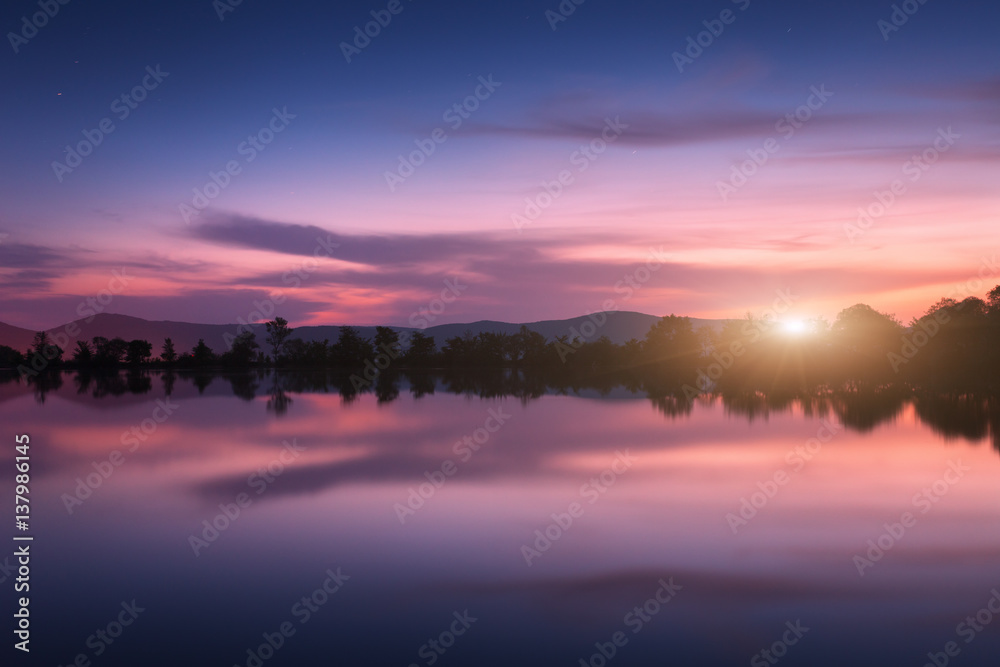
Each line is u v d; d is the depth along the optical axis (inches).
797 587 402.9
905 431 976.3
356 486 661.3
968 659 318.3
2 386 1980.8
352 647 332.8
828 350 1916.8
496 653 326.6
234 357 3469.5
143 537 504.4
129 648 332.8
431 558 456.8
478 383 2098.9
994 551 460.8
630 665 314.5
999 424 1036.5
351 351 3464.6
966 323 1840.6
